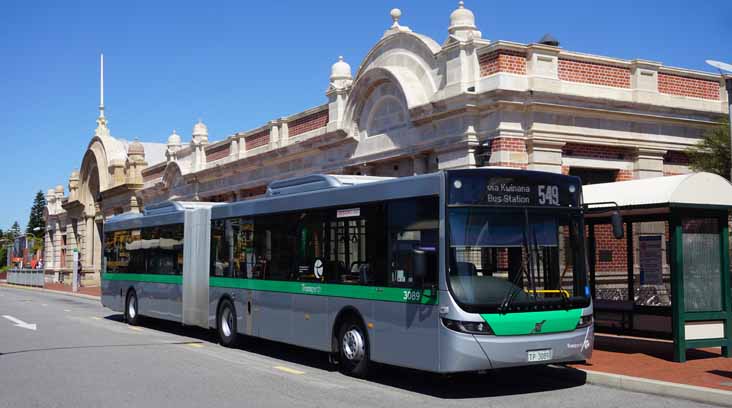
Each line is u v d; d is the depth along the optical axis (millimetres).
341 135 22641
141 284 20125
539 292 9672
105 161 50156
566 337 9695
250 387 10461
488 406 9000
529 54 17297
